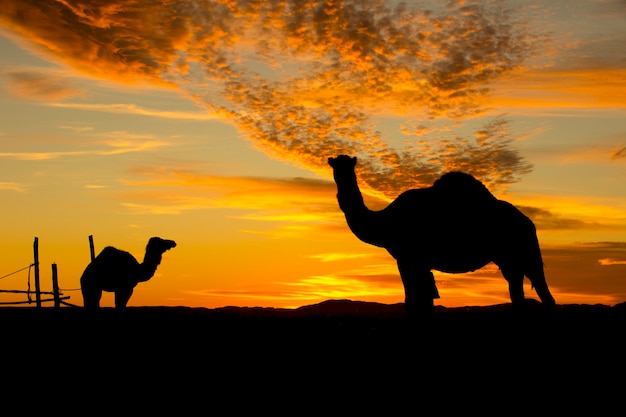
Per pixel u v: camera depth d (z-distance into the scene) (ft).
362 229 42.73
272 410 31.60
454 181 43.86
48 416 31.42
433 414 30.37
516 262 44.73
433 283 42.86
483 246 43.45
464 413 30.35
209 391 34.73
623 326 45.78
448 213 42.73
